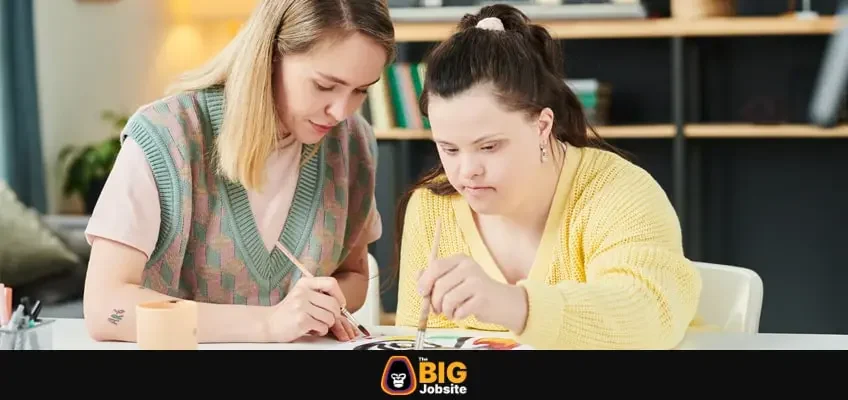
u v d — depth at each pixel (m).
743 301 2.02
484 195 1.69
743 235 4.72
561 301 1.51
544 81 1.69
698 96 4.61
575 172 1.87
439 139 1.67
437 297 1.49
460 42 1.67
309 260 2.00
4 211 4.50
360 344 1.72
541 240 1.87
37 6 5.94
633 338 1.55
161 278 1.89
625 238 1.74
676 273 1.67
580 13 4.40
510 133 1.65
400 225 2.06
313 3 1.74
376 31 1.75
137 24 6.14
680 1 4.35
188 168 1.86
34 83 5.73
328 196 2.03
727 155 4.70
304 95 1.79
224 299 1.96
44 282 4.42
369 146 2.15
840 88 4.35
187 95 1.92
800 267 4.69
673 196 4.71
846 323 4.66
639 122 4.69
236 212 1.94
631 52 4.68
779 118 4.42
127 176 1.82
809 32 4.27
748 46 4.57
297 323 1.71
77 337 1.79
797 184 4.66
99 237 1.80
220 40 6.07
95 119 6.18
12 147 5.64
